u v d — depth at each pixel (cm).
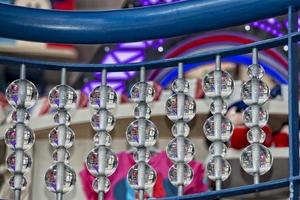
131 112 362
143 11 231
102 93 227
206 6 221
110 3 591
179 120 218
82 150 380
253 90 211
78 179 374
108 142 226
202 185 356
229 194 201
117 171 364
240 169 358
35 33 234
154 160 357
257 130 210
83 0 592
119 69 228
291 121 199
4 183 383
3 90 527
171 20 226
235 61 491
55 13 236
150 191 344
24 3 575
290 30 207
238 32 544
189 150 216
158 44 556
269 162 207
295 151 197
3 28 233
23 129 221
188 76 504
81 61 570
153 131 220
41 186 377
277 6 210
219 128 213
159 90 372
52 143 224
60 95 226
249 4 214
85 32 234
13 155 220
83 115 365
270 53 512
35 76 557
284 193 354
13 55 568
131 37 232
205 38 548
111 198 361
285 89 398
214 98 216
